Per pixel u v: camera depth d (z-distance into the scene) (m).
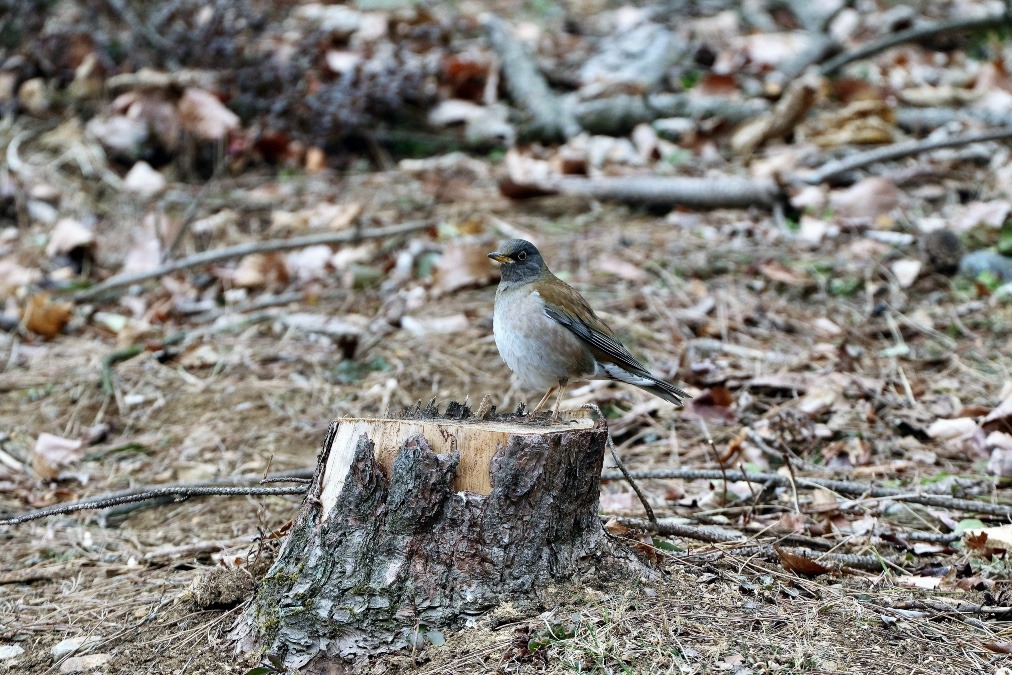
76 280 14.16
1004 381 10.73
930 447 9.70
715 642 6.18
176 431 10.84
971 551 7.75
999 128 15.99
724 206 14.73
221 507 9.55
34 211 15.34
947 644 6.36
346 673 6.14
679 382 10.98
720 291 12.71
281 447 10.41
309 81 17.53
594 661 5.97
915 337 11.75
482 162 17.03
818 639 6.29
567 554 6.53
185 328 12.94
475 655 6.06
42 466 10.11
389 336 12.34
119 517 9.48
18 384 11.77
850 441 9.82
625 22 21.83
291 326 12.68
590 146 16.89
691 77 19.11
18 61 17.73
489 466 6.38
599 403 10.87
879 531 8.09
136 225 15.16
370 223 14.96
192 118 16.44
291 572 6.42
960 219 13.66
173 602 7.30
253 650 6.36
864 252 13.24
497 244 13.88
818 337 11.77
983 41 20.31
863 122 16.25
